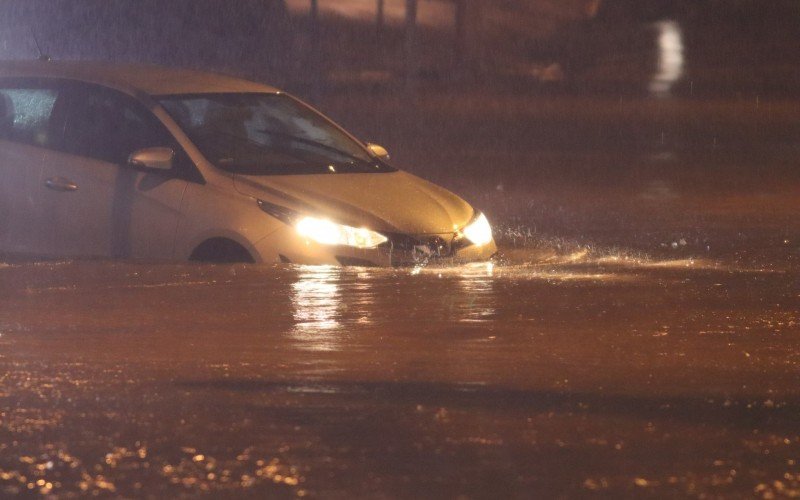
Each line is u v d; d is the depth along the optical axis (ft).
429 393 43.88
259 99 76.89
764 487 34.91
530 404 42.65
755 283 65.21
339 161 74.18
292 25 294.25
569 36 340.39
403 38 333.62
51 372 46.60
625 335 52.42
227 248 67.31
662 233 88.94
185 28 271.08
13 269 66.13
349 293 60.18
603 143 160.35
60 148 72.08
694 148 154.20
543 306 58.23
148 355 48.98
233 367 47.24
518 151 150.51
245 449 38.01
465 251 69.82
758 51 345.31
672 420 40.91
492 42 327.47
